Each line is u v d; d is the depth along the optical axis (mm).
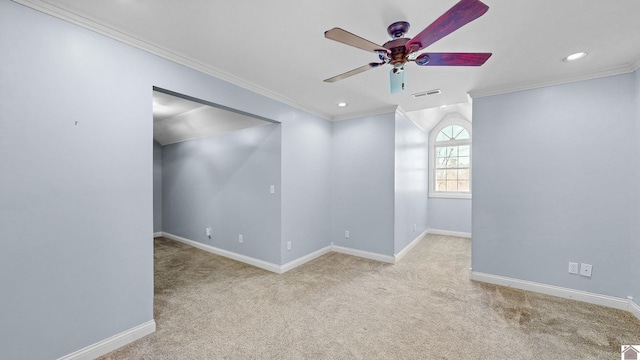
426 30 1368
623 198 2449
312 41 2059
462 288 2943
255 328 2158
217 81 2625
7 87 1479
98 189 1825
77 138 1731
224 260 4004
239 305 2553
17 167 1513
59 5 1613
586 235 2602
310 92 3238
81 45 1746
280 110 3436
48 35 1613
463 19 1256
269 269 3557
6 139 1477
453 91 3170
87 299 1771
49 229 1623
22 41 1526
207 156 4520
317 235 4129
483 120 3113
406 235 4453
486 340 1993
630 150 2418
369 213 4082
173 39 2035
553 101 2738
